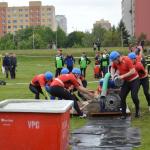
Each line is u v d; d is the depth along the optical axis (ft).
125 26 431.84
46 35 499.10
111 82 45.42
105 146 31.50
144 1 354.95
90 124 41.37
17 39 492.54
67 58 110.63
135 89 43.88
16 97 68.85
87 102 46.70
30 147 18.13
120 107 45.96
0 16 600.80
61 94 44.14
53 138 17.99
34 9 617.62
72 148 30.78
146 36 326.24
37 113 18.02
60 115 17.95
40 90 51.85
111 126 40.19
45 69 168.45
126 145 31.89
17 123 18.16
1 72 132.87
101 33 458.09
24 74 137.39
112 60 43.24
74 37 503.61
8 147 18.25
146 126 40.11
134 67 43.75
